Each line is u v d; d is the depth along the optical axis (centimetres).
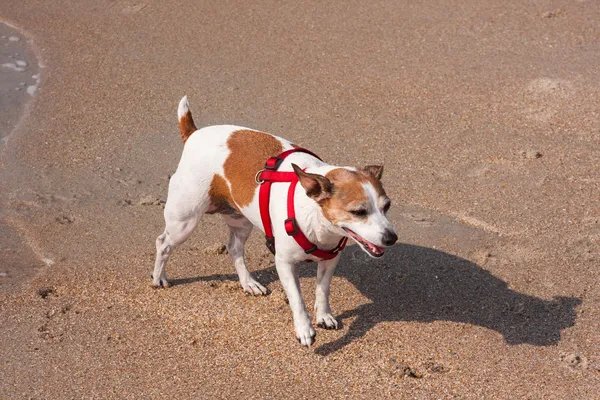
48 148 304
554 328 222
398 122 311
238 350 219
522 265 244
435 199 271
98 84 344
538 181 276
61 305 235
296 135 305
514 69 338
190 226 228
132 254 254
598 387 205
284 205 209
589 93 320
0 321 229
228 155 220
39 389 209
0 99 335
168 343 222
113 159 298
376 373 211
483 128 305
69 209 274
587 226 255
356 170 206
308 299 237
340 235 209
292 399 205
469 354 216
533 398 204
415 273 244
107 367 215
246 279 239
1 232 263
